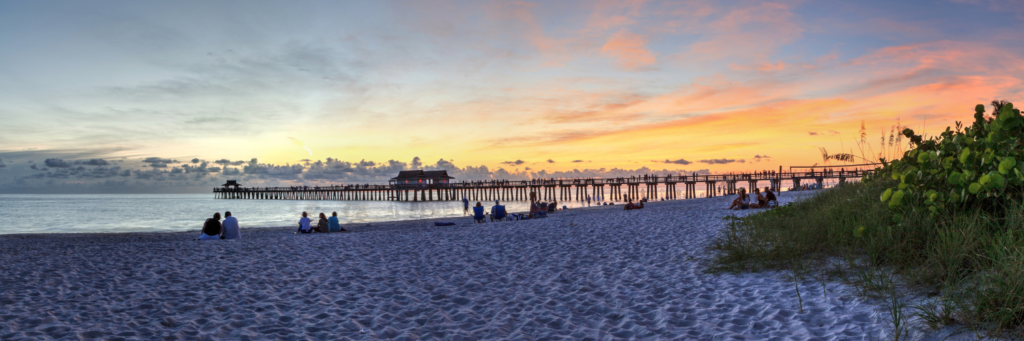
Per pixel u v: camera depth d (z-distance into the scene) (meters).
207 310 5.09
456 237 11.43
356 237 12.27
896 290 4.20
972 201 5.01
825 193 11.07
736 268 5.96
